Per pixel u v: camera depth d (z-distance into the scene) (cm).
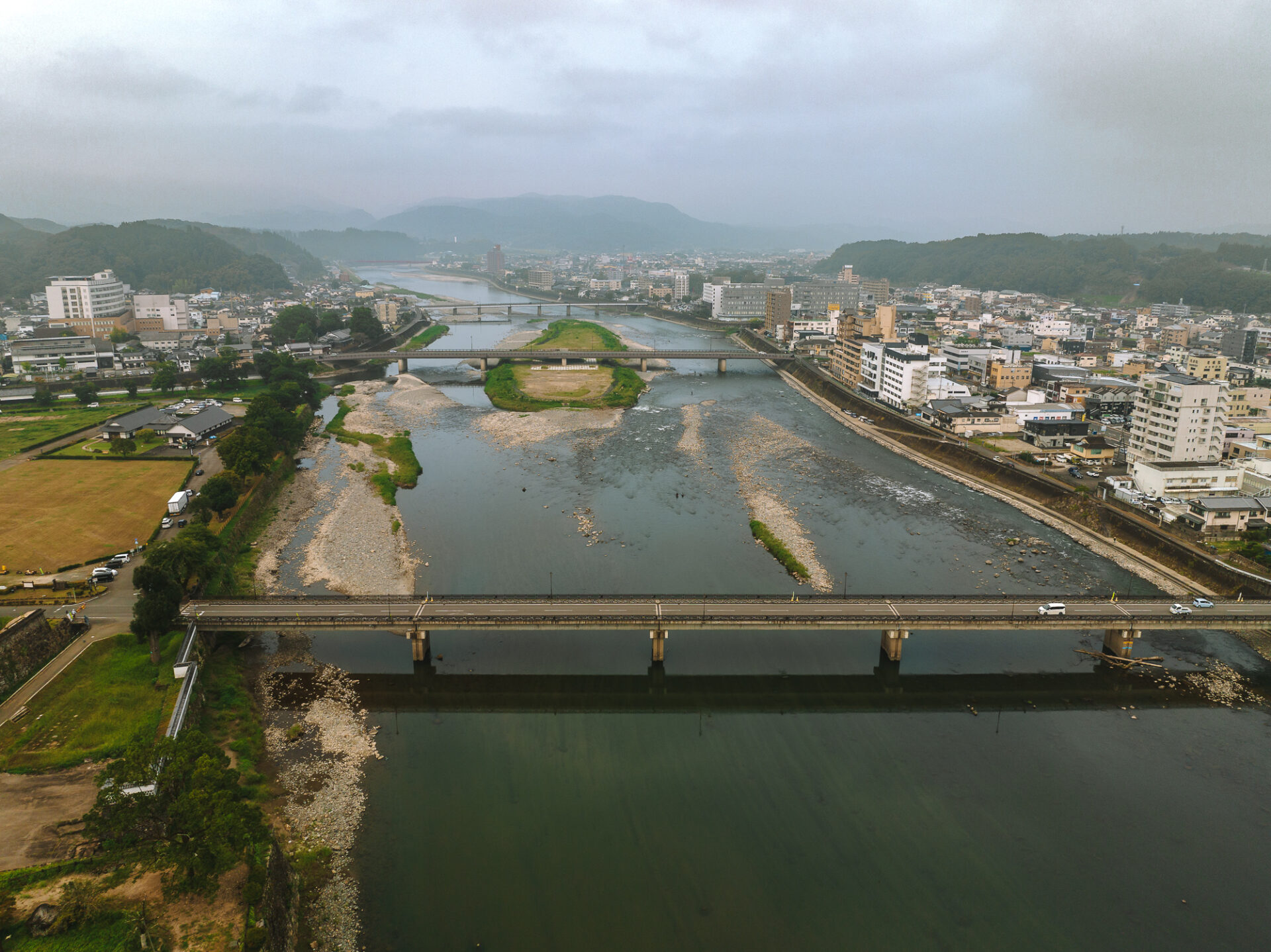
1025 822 6975
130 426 17650
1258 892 6234
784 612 9725
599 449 19262
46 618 8769
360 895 6022
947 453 18275
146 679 8244
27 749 7094
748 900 6088
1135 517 13512
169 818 5884
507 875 6269
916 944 5725
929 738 8250
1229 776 7625
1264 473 14375
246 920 5197
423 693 9006
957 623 9419
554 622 9356
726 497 15600
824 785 7481
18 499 13675
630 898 6075
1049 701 8981
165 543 9662
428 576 11762
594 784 7438
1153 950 5709
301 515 14388
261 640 9950
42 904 5288
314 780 7312
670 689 9206
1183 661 9819
